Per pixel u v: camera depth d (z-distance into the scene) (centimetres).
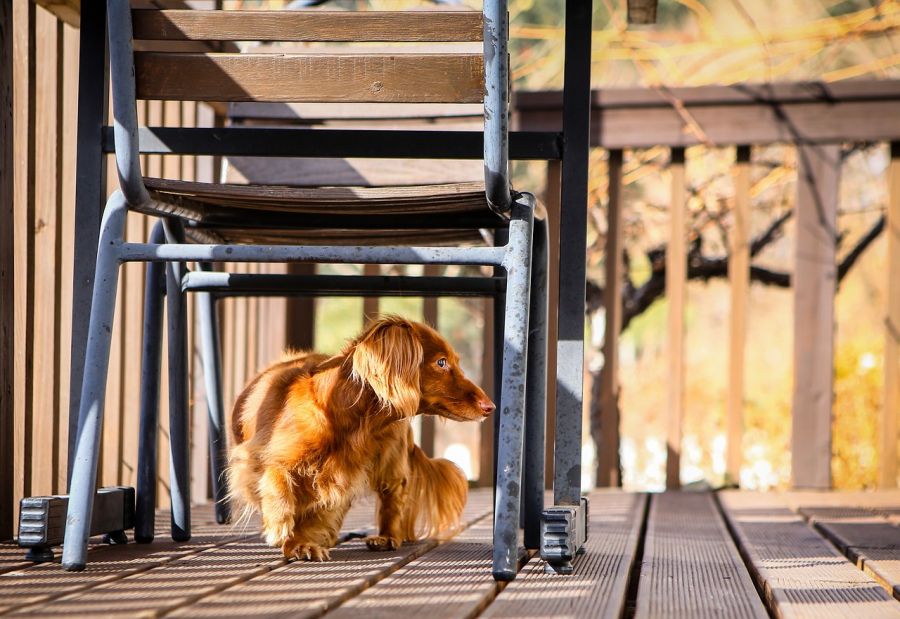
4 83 245
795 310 432
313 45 551
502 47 197
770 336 945
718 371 902
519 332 207
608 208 445
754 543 270
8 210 247
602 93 435
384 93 210
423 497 274
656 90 432
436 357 245
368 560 229
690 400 799
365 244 304
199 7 356
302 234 287
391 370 224
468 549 255
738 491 430
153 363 256
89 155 233
